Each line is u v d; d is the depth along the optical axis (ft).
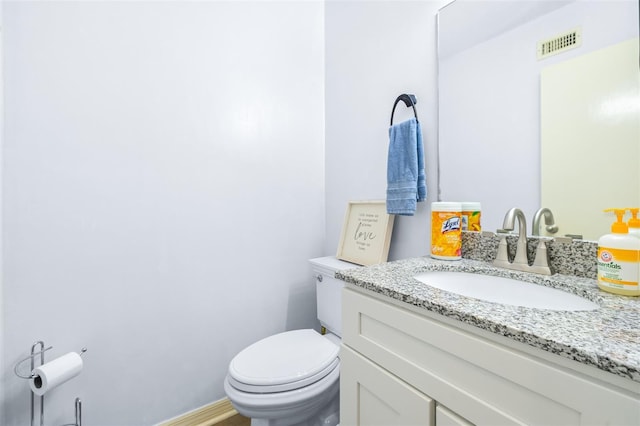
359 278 2.52
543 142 2.76
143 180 4.05
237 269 4.90
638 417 1.17
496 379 1.62
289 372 3.39
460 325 1.81
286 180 5.44
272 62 5.26
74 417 3.62
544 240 2.62
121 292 3.92
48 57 3.43
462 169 3.48
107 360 3.83
